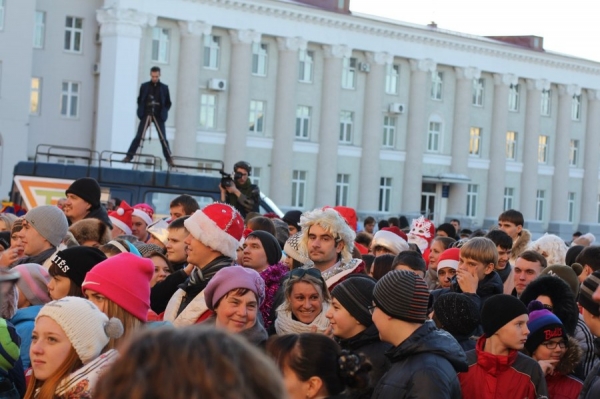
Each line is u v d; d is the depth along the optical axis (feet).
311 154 180.24
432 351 17.10
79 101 159.33
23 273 21.93
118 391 6.88
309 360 15.23
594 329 19.15
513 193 213.25
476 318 21.63
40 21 156.56
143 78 157.79
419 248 38.78
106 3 157.79
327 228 25.35
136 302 17.85
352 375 15.33
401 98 192.95
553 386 21.98
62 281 20.18
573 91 220.84
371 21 183.93
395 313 17.29
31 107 156.56
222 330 7.24
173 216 34.91
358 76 187.21
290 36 174.29
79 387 15.70
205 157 166.91
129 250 24.50
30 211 26.21
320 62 181.27
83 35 159.22
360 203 187.52
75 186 32.89
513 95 212.43
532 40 214.90
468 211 206.08
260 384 7.02
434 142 199.41
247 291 19.66
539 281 24.47
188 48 161.79
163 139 79.56
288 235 35.83
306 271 21.83
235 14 167.12
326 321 21.63
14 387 17.98
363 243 42.11
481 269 26.00
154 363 6.92
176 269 27.76
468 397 19.79
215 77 167.73
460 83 200.44
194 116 162.40
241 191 52.19
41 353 16.06
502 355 19.85
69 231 27.86
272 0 170.09
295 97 176.55
